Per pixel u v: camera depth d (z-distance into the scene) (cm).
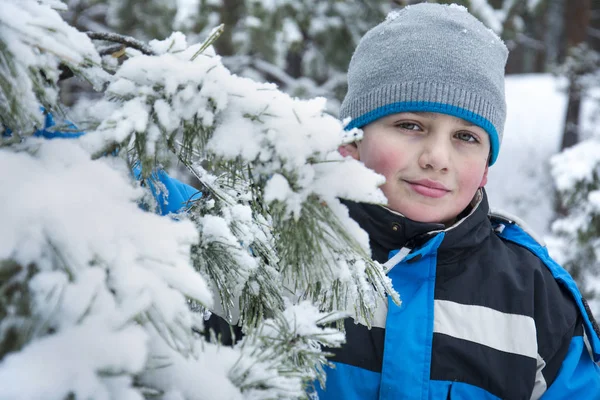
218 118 64
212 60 66
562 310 133
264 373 63
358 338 128
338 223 65
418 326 126
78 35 62
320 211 64
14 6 56
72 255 51
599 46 1195
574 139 872
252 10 487
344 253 70
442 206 129
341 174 64
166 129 62
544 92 1227
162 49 68
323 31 526
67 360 48
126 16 526
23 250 51
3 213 51
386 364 124
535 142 1060
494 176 1004
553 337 129
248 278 81
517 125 1124
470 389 124
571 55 782
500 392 124
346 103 148
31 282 50
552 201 917
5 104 57
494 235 147
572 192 389
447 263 134
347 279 71
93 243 53
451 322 128
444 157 125
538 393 127
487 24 518
